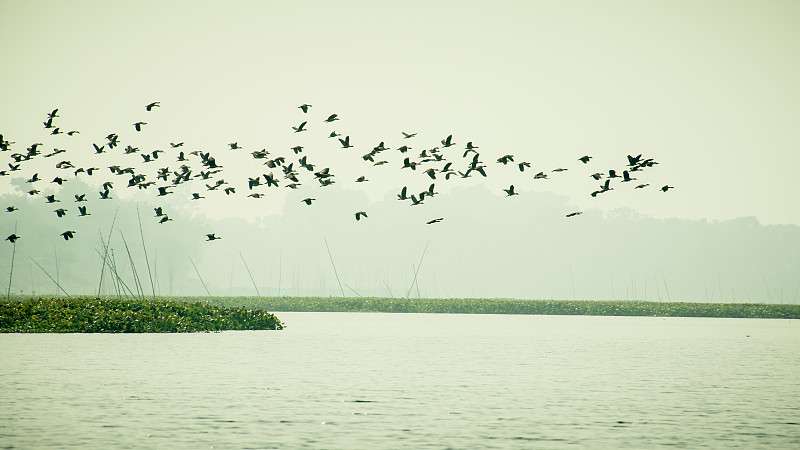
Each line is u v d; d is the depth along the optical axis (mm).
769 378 26625
